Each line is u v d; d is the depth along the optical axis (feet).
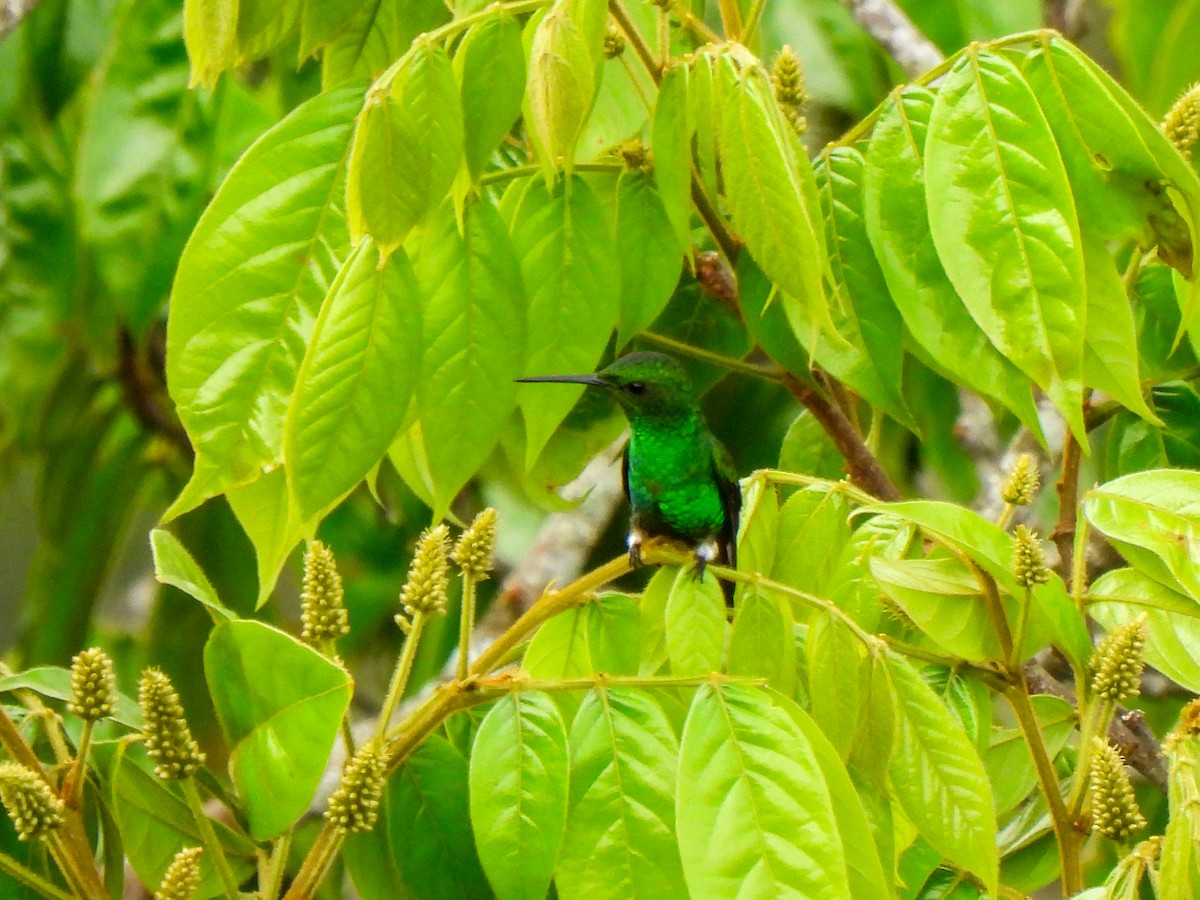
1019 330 18.51
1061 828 19.79
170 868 16.85
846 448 25.82
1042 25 31.94
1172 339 25.40
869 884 16.57
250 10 20.30
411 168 17.16
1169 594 20.58
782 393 38.42
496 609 36.63
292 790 17.15
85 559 41.42
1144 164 19.10
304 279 17.92
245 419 17.83
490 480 40.75
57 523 41.52
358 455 17.15
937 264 19.80
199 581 18.89
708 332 28.17
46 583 41.32
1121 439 26.09
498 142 17.99
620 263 21.33
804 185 18.86
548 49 17.21
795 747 16.16
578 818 16.87
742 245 22.34
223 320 17.78
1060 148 19.38
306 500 17.04
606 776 16.94
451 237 18.43
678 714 18.03
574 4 18.04
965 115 18.92
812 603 18.25
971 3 31.86
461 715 19.85
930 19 31.99
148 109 34.12
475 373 18.43
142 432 41.81
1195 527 19.11
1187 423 25.89
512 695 17.34
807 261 17.67
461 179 18.17
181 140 34.17
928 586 19.88
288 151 17.93
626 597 19.80
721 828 15.96
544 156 17.35
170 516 17.78
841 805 16.67
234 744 17.38
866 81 36.76
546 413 19.90
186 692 39.09
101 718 17.38
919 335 19.75
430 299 18.39
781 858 15.81
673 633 18.43
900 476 37.73
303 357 17.90
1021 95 18.76
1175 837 16.56
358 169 17.06
